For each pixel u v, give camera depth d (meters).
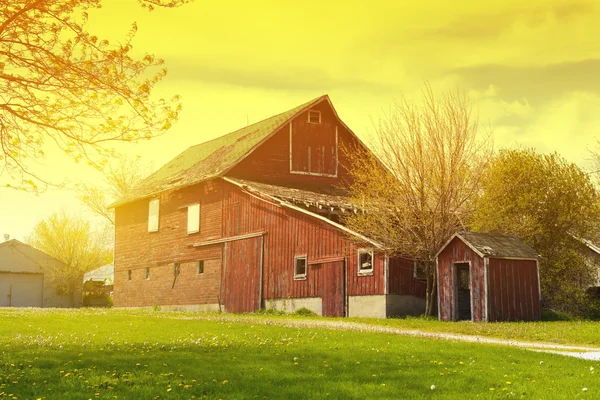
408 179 29.20
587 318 30.78
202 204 40.91
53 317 28.61
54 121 13.48
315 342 16.66
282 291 34.00
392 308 28.86
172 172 48.31
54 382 10.38
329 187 41.00
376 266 29.38
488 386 10.02
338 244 31.12
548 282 31.91
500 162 32.25
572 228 32.97
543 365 12.34
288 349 14.87
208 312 37.84
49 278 64.00
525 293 27.36
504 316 26.44
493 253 26.39
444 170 28.89
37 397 9.02
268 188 36.91
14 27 12.56
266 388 9.70
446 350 14.71
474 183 30.47
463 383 10.20
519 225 31.48
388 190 29.44
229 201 38.69
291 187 38.78
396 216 29.30
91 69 12.95
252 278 36.09
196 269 40.75
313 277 32.28
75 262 65.31
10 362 12.49
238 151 40.66
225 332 20.25
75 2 12.55
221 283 38.44
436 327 22.70
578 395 9.21
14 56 12.70
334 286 31.03
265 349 14.91
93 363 12.39
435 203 29.06
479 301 26.41
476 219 31.17
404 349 14.95
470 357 13.45
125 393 9.35
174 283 42.62
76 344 16.25
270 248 35.12
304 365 12.14
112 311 37.56
